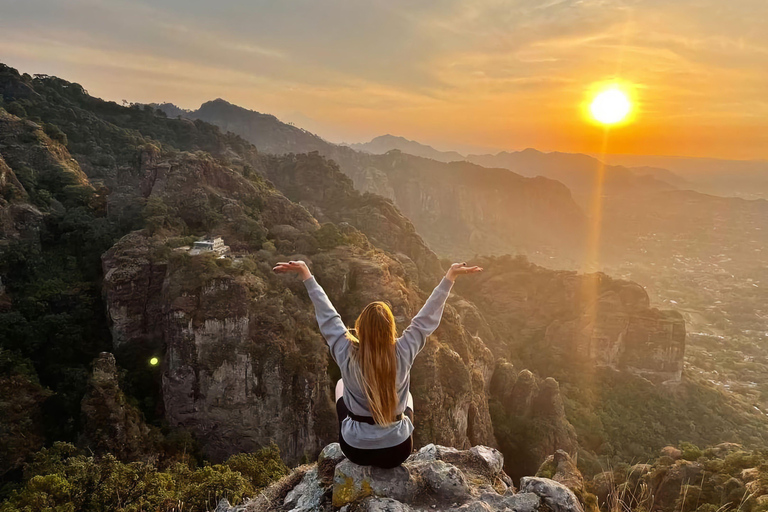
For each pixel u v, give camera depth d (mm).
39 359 51750
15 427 41281
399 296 66625
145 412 49781
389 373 5168
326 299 5828
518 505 5852
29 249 64750
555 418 72625
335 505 5652
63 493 26141
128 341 55156
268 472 34625
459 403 58625
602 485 37062
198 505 26031
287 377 49156
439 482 6027
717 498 36156
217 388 48938
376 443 5508
